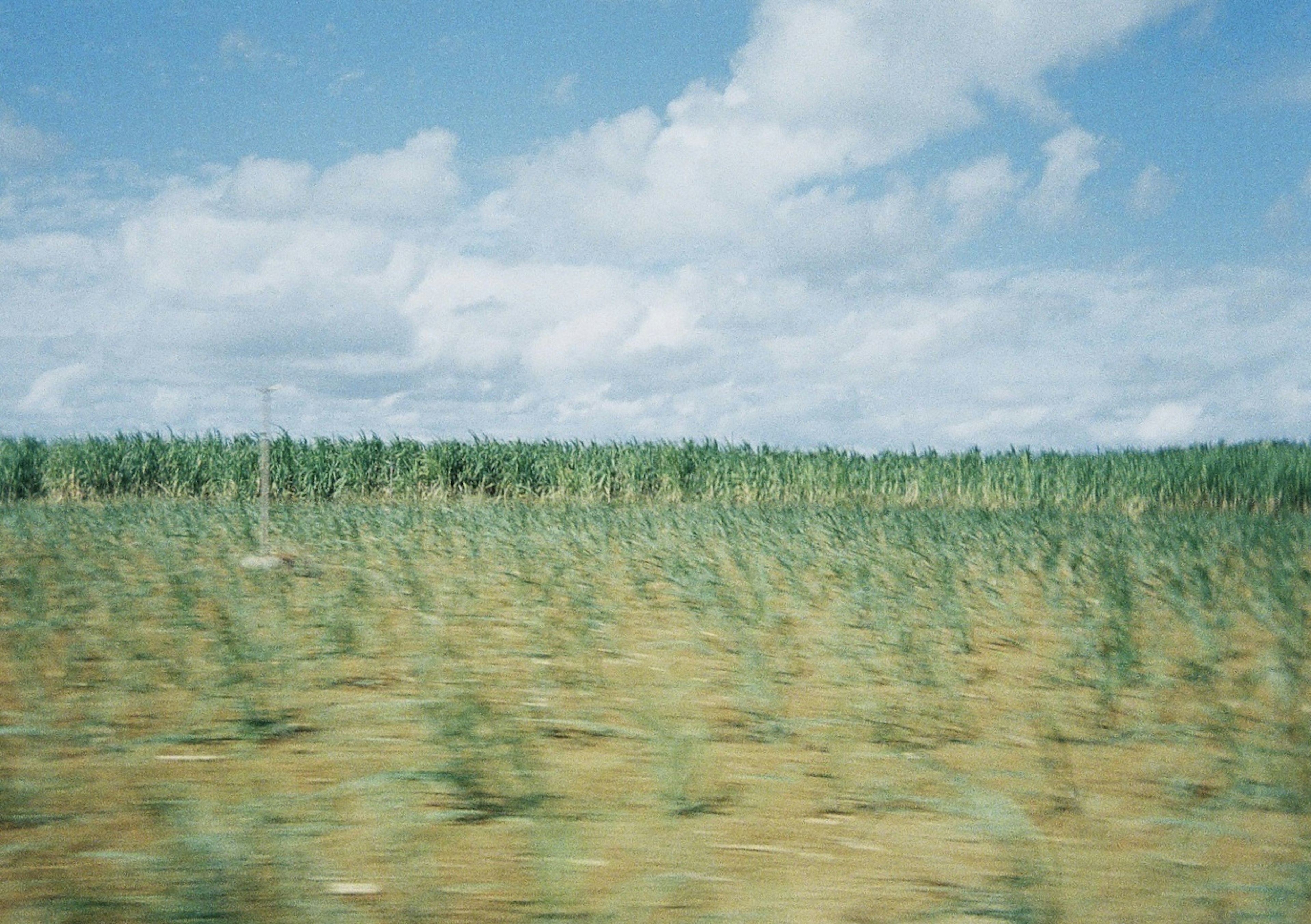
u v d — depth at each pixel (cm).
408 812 244
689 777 269
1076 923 194
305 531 903
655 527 957
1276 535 882
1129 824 250
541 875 209
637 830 240
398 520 1009
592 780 275
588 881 211
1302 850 232
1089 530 962
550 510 1203
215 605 529
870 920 195
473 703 332
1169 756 307
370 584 611
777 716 337
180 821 230
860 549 786
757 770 288
